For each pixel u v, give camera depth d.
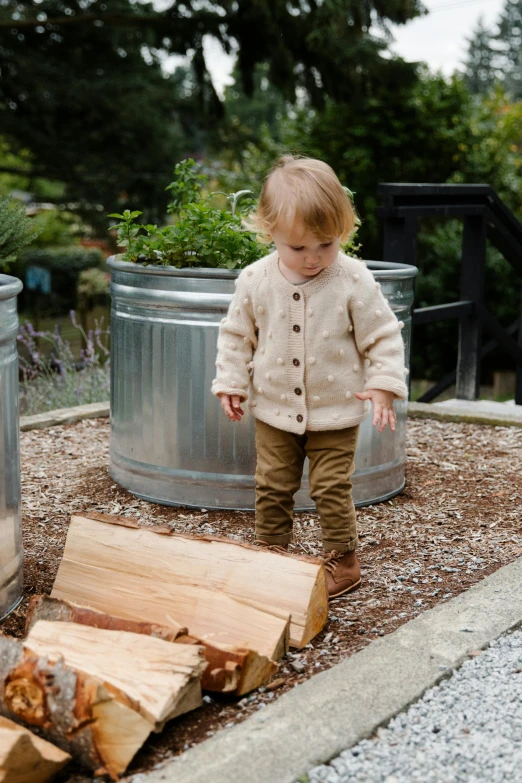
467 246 6.38
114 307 3.67
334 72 11.65
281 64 11.65
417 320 5.94
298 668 2.21
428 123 16.05
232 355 2.61
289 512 2.68
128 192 14.18
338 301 2.47
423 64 12.61
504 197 16.48
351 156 15.88
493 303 12.88
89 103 13.30
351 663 2.13
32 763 1.71
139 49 13.91
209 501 3.50
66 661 1.92
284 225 2.29
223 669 2.04
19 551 2.65
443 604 2.48
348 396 2.53
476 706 1.96
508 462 4.34
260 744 1.79
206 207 3.68
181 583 2.42
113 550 2.54
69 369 6.63
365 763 1.74
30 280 16.20
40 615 2.26
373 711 1.91
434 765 1.74
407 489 3.88
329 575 2.65
